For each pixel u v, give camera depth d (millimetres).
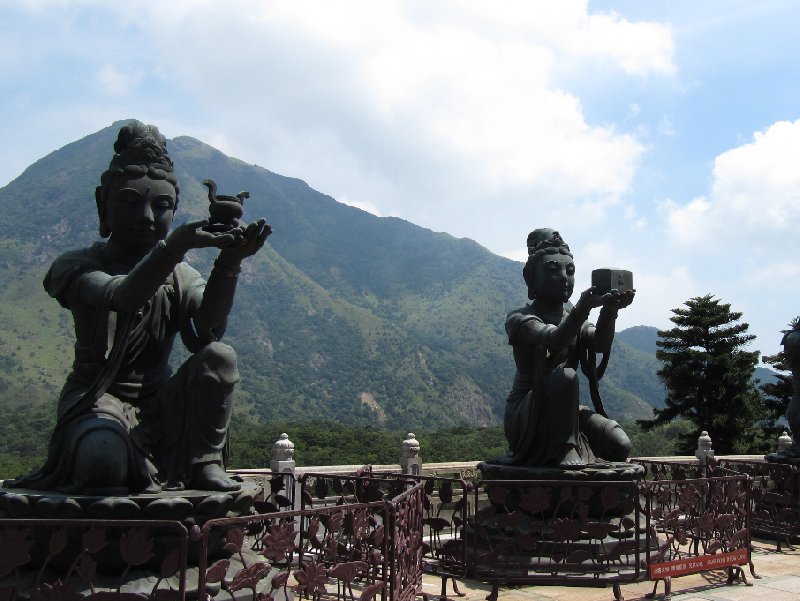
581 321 9297
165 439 6527
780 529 11617
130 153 6773
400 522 6570
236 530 5152
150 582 5664
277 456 11047
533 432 9766
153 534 5727
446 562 8414
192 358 6660
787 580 9234
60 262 6676
